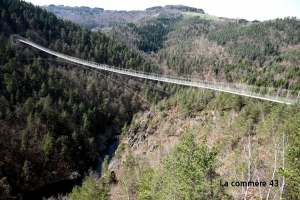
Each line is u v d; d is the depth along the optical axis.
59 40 108.75
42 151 55.91
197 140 43.41
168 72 143.75
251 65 138.62
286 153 15.00
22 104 64.06
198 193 13.30
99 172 60.28
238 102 50.06
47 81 78.00
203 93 71.62
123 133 74.88
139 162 39.72
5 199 46.88
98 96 85.56
